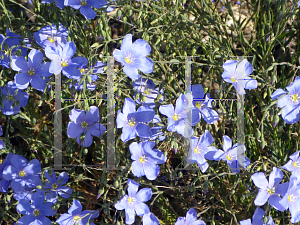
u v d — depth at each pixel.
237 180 0.54
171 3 0.57
